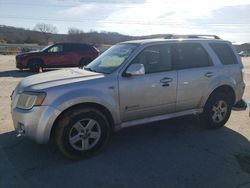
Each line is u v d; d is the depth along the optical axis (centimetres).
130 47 514
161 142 515
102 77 456
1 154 461
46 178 390
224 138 536
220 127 592
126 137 539
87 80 445
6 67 1959
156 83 496
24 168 417
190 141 521
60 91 421
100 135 454
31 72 1642
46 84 432
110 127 476
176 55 532
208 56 571
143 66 462
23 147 487
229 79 580
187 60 544
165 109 523
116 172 407
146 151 477
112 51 548
